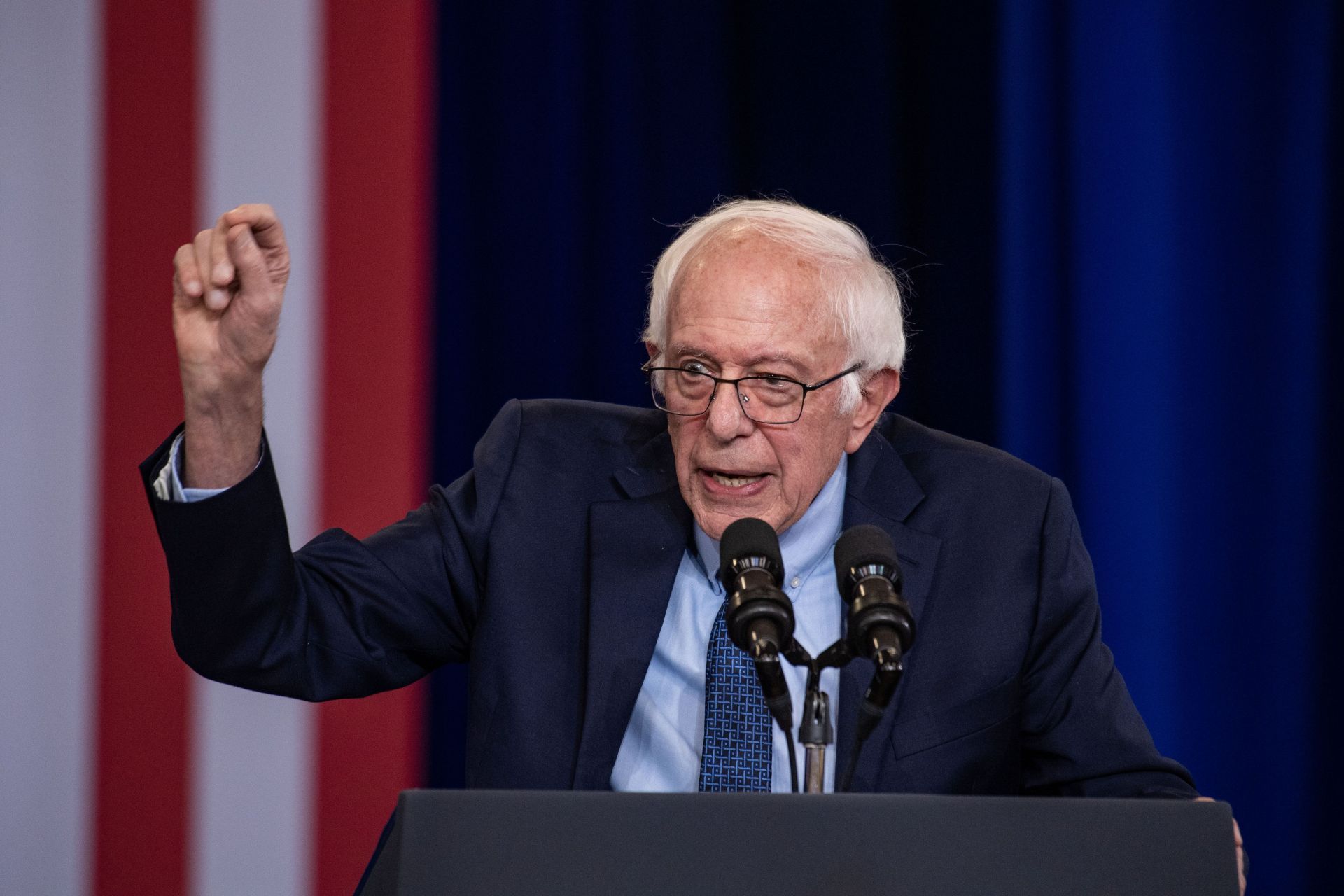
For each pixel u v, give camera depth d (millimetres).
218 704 9742
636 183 9734
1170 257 9258
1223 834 3348
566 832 3219
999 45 9406
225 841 9703
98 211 9875
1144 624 9242
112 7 9914
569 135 9789
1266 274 9219
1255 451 9211
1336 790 9125
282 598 4855
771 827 3254
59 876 9703
